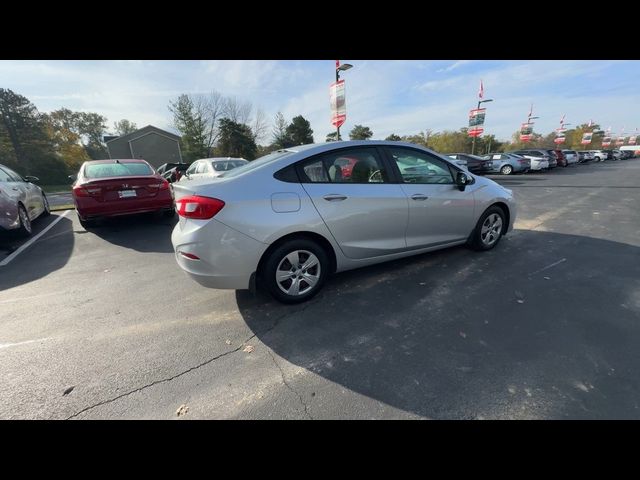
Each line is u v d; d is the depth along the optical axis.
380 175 3.28
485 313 2.82
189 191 2.69
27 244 5.47
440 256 4.23
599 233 5.29
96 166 6.33
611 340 2.38
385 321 2.75
